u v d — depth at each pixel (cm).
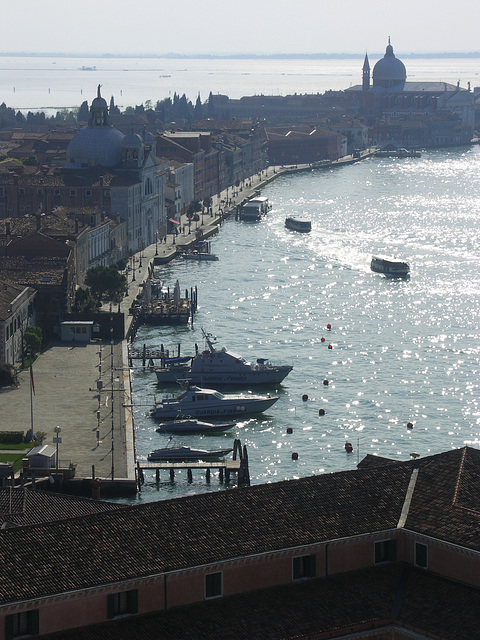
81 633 8106
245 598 8644
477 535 8838
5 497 11875
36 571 8125
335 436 18388
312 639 8425
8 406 19212
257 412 19500
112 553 8400
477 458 9819
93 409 19200
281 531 8894
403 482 9594
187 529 8731
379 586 8912
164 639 8181
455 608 8631
